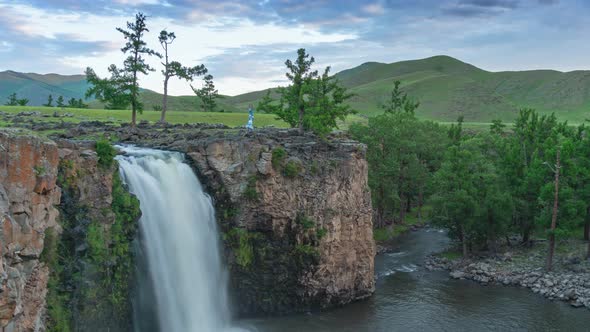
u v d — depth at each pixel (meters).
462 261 74.25
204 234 51.06
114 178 42.06
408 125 104.88
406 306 57.22
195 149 52.66
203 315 49.75
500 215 74.06
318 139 62.78
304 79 75.81
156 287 45.56
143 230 44.47
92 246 38.38
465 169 76.25
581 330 50.00
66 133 56.03
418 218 103.88
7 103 165.75
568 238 79.12
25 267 29.52
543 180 71.75
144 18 71.75
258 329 50.72
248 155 53.69
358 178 61.50
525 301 58.56
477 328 50.62
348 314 55.12
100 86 70.94
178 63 84.62
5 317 25.67
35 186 30.88
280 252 55.53
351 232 59.66
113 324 40.97
